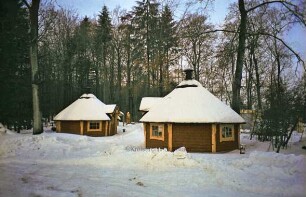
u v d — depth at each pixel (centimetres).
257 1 1902
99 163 1155
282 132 1525
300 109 1531
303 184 835
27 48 2486
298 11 1602
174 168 1047
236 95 1856
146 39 3950
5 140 1688
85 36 4500
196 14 1764
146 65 3928
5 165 1105
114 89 4975
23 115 2744
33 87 2072
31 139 1739
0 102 2292
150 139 1850
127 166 1097
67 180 877
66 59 4259
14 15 1695
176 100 1838
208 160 1111
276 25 2231
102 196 718
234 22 2338
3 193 706
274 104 1596
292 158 1066
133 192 765
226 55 1875
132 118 4719
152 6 3450
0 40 1983
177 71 3512
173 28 1828
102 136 2998
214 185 852
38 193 721
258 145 1738
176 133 1714
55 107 4394
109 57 4797
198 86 1908
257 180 881
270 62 3122
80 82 4491
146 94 4509
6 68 2223
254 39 2100
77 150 1605
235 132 1770
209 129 1661
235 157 1300
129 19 4334
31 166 1101
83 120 2934
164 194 754
